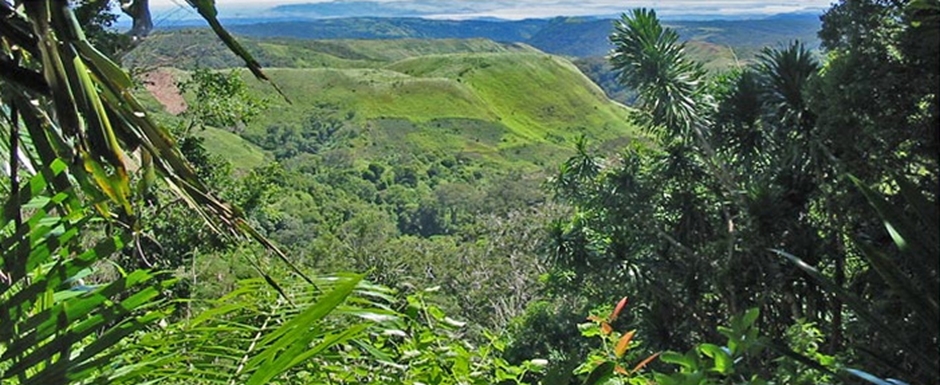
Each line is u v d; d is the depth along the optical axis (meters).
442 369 1.73
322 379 1.40
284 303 1.30
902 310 4.05
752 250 8.48
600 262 10.45
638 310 10.09
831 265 8.41
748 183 9.05
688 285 9.72
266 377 0.93
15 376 0.90
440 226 35.59
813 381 1.34
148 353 1.23
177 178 0.96
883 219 1.17
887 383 1.15
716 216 10.35
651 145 11.77
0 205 1.05
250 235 0.99
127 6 1.07
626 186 10.58
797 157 8.56
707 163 9.98
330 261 14.69
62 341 0.90
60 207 1.02
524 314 12.24
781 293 8.64
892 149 7.06
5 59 0.88
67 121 0.81
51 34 0.82
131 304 0.95
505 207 32.84
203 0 0.93
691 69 9.73
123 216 0.96
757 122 9.23
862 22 7.28
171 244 4.69
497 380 1.90
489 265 18.31
